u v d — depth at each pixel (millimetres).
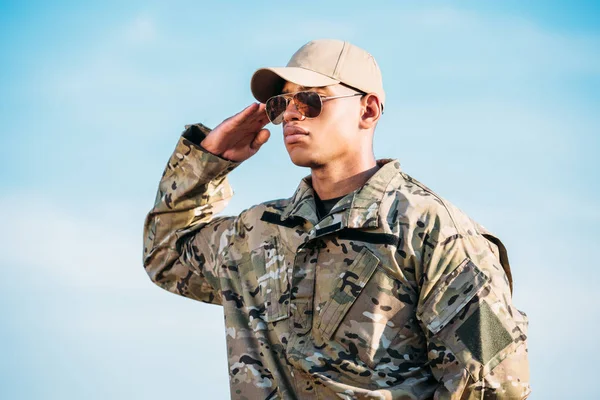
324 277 4535
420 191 4609
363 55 4926
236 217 5090
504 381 4215
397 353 4367
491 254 4484
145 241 5469
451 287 4348
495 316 4281
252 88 4922
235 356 4793
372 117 4863
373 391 4250
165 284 5441
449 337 4281
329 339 4438
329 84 4754
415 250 4418
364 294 4430
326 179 4809
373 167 4863
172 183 5266
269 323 4699
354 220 4527
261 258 4840
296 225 4766
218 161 5133
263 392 4656
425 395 4301
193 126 5246
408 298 4406
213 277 5141
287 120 4738
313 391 4473
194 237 5270
